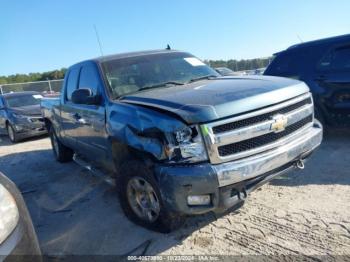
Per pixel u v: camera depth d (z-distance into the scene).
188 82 4.50
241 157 3.17
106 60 4.83
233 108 3.13
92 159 5.20
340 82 5.97
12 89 24.81
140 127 3.38
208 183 2.99
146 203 3.70
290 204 3.94
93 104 4.36
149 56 4.97
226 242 3.36
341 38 6.16
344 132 6.86
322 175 4.67
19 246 2.12
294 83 3.87
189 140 3.04
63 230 4.10
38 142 10.62
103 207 4.61
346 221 3.43
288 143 3.50
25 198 5.44
